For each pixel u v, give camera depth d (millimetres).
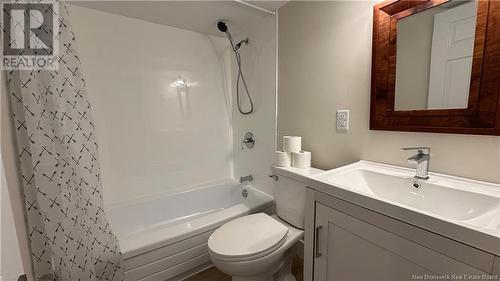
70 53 1043
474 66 855
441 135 973
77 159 1059
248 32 2014
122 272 1221
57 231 985
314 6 1452
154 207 1966
